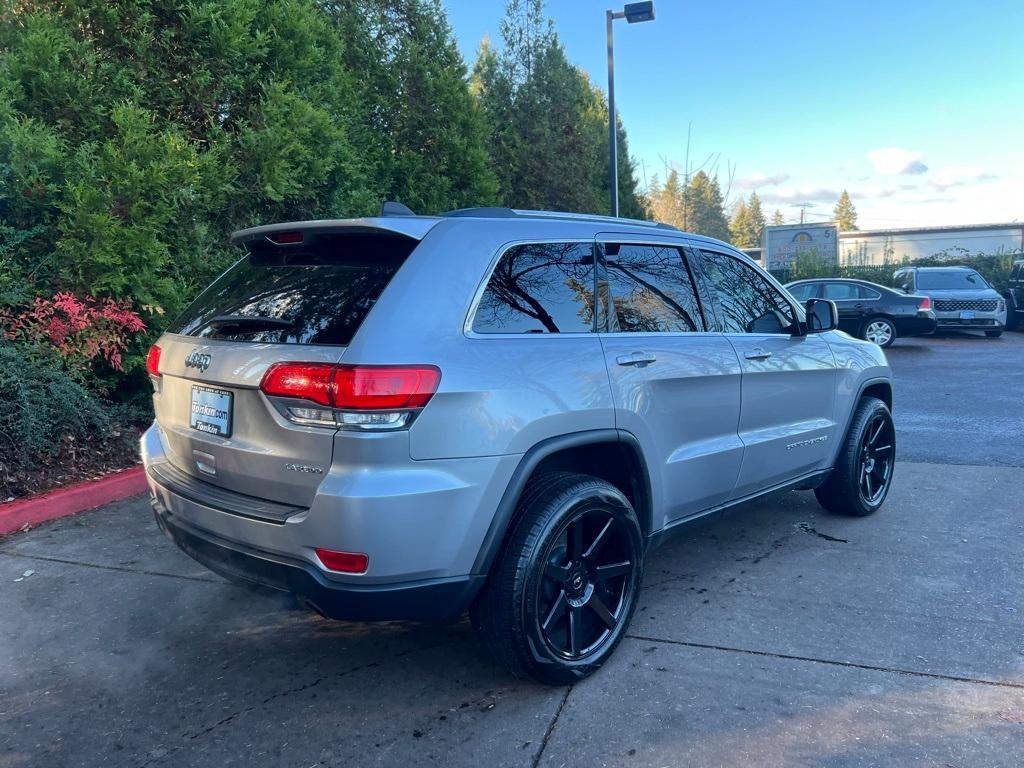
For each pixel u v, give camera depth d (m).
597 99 21.42
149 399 6.81
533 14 16.14
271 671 3.28
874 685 3.10
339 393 2.53
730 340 4.02
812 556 4.55
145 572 4.28
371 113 10.89
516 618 2.88
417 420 2.60
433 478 2.64
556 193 16.28
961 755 2.65
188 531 3.04
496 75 16.30
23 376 5.36
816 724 2.83
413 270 2.79
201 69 6.79
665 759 2.65
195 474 3.16
